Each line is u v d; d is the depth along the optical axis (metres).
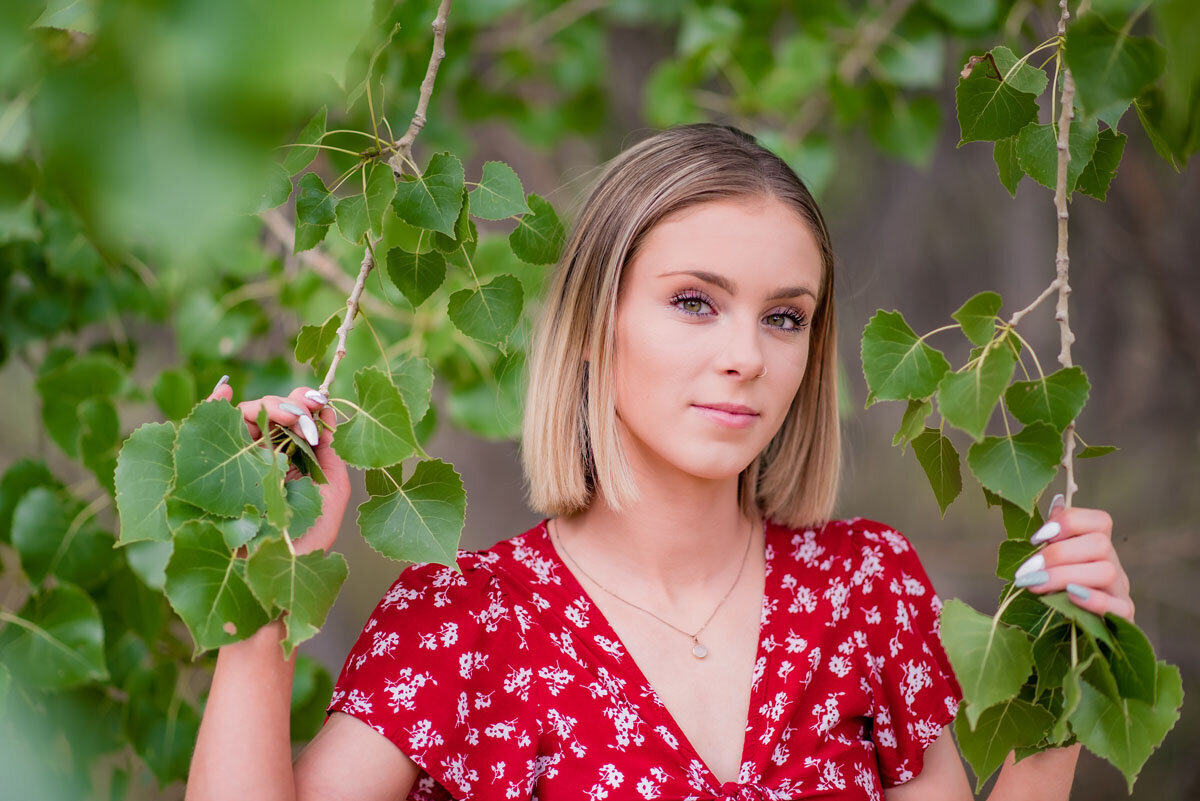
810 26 2.81
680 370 1.40
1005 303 4.88
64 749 2.00
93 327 2.43
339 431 1.14
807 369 1.65
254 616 1.06
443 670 1.39
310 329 1.34
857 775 1.51
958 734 1.17
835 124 3.13
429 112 2.45
